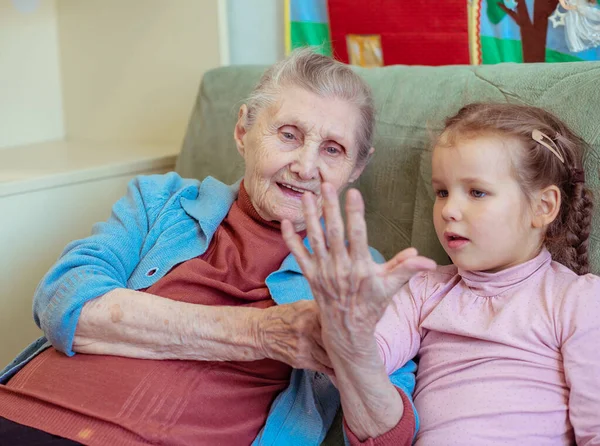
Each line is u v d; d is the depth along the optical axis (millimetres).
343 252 780
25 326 1601
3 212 1507
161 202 1239
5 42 2115
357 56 1808
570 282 994
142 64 2088
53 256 1628
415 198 1283
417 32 1698
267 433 1042
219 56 1902
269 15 1973
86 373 1013
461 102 1261
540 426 930
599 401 893
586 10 1472
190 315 1013
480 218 998
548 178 1017
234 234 1206
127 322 1021
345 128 1127
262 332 984
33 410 970
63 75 2291
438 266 1171
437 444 968
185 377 1018
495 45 1607
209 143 1630
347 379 900
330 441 1100
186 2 1933
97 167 1698
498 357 988
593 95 1110
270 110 1140
